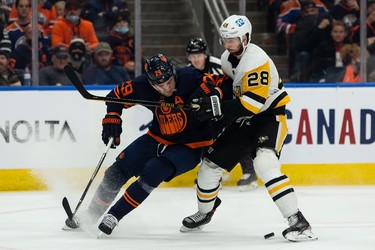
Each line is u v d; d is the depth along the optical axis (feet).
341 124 63.67
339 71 70.64
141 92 42.73
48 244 40.34
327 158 63.62
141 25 73.82
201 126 42.39
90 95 41.73
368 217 49.47
